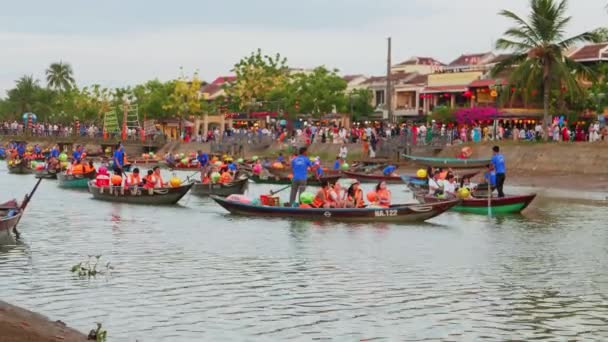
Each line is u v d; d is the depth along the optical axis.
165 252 24.16
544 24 56.34
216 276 20.66
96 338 14.62
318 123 86.62
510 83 58.31
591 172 53.44
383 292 19.08
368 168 57.28
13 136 104.19
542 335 15.63
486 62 91.31
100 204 37.50
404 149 62.94
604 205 38.78
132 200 37.94
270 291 19.05
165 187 37.03
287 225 29.86
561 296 18.84
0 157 90.00
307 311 17.28
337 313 17.14
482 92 80.94
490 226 30.38
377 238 26.98
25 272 20.88
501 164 34.50
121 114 107.88
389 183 52.44
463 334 15.69
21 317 15.42
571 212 35.56
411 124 76.06
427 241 26.52
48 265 21.88
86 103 116.19
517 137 62.91
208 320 16.48
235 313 17.03
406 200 41.12
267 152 75.25
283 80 98.06
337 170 55.00
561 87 63.19
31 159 70.62
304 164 32.28
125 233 28.03
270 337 15.38
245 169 55.91
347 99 91.50
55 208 35.84
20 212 26.38
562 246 25.89
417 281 20.33
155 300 18.05
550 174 54.09
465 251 24.73
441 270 21.73
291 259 23.08
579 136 62.16
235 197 33.19
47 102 133.75
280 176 51.50
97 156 83.06
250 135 77.12
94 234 27.78
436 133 63.50
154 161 74.81
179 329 15.80
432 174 40.00
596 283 20.28
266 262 22.61
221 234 27.72
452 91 85.06
